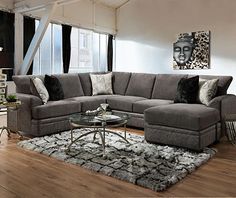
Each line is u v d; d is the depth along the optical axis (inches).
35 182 98.6
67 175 105.2
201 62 238.1
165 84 196.9
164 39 259.9
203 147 132.0
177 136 135.2
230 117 156.1
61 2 200.5
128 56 287.4
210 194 89.7
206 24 233.1
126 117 136.4
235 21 217.9
